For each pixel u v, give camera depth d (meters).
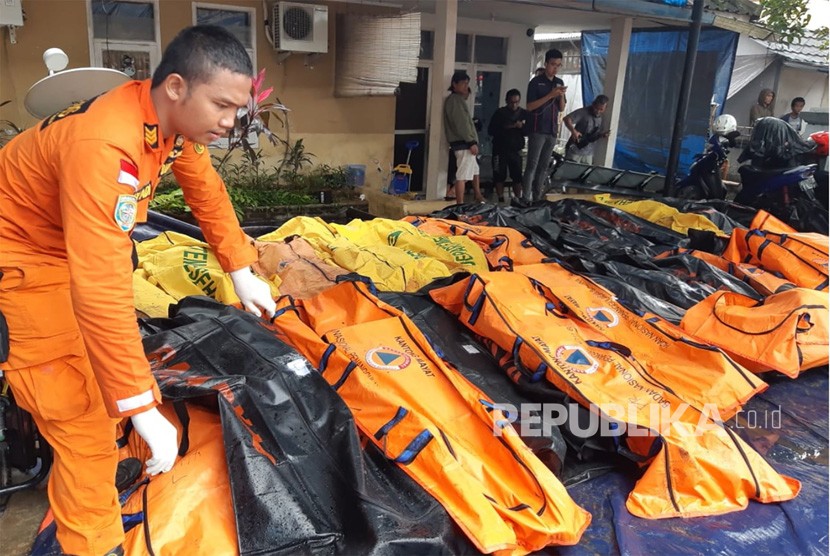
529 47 9.39
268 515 1.84
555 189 7.99
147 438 1.53
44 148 1.46
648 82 9.68
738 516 2.33
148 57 6.24
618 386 2.62
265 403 2.09
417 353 2.57
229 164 6.58
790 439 2.90
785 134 6.23
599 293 3.28
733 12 8.61
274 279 3.41
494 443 2.27
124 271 1.45
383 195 6.60
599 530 2.24
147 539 1.78
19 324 1.56
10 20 5.32
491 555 1.96
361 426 2.26
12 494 2.22
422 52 8.39
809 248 4.31
